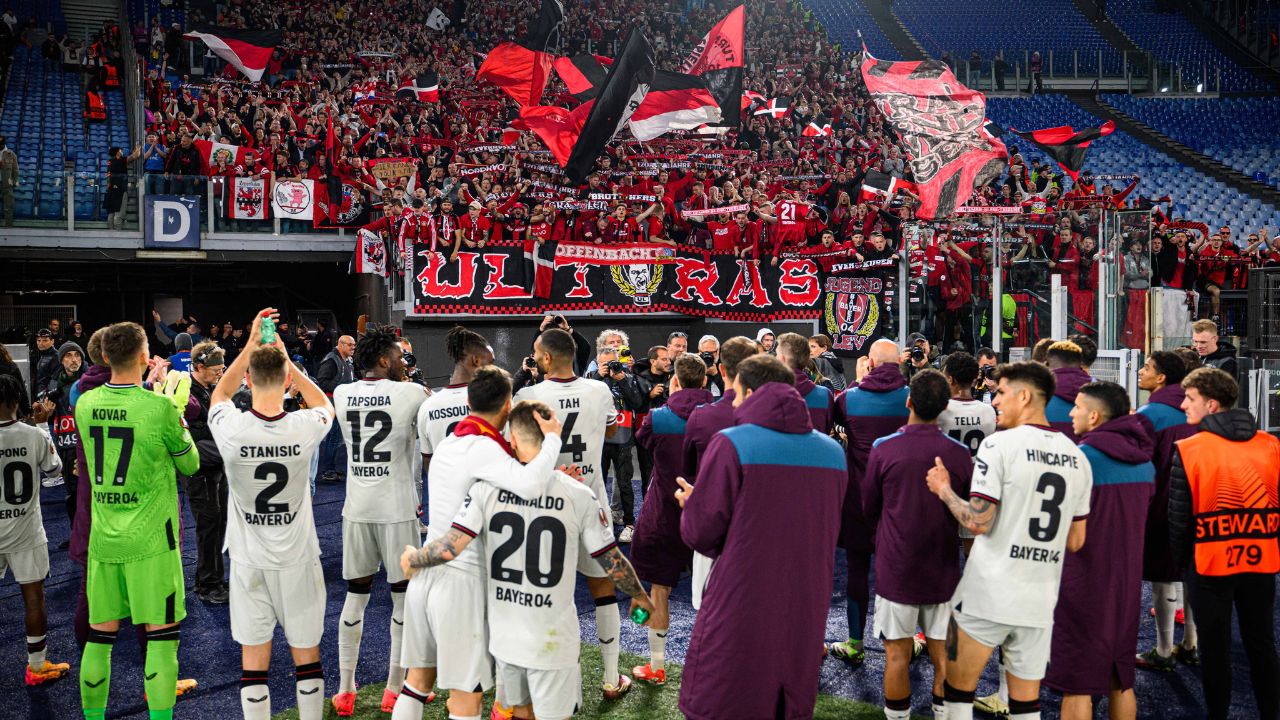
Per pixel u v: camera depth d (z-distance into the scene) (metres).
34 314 19.84
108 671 4.36
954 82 12.48
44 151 19.06
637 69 12.89
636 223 14.29
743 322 14.43
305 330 17.30
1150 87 31.81
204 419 6.19
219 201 15.98
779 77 24.53
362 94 18.38
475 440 3.65
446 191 14.66
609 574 3.70
